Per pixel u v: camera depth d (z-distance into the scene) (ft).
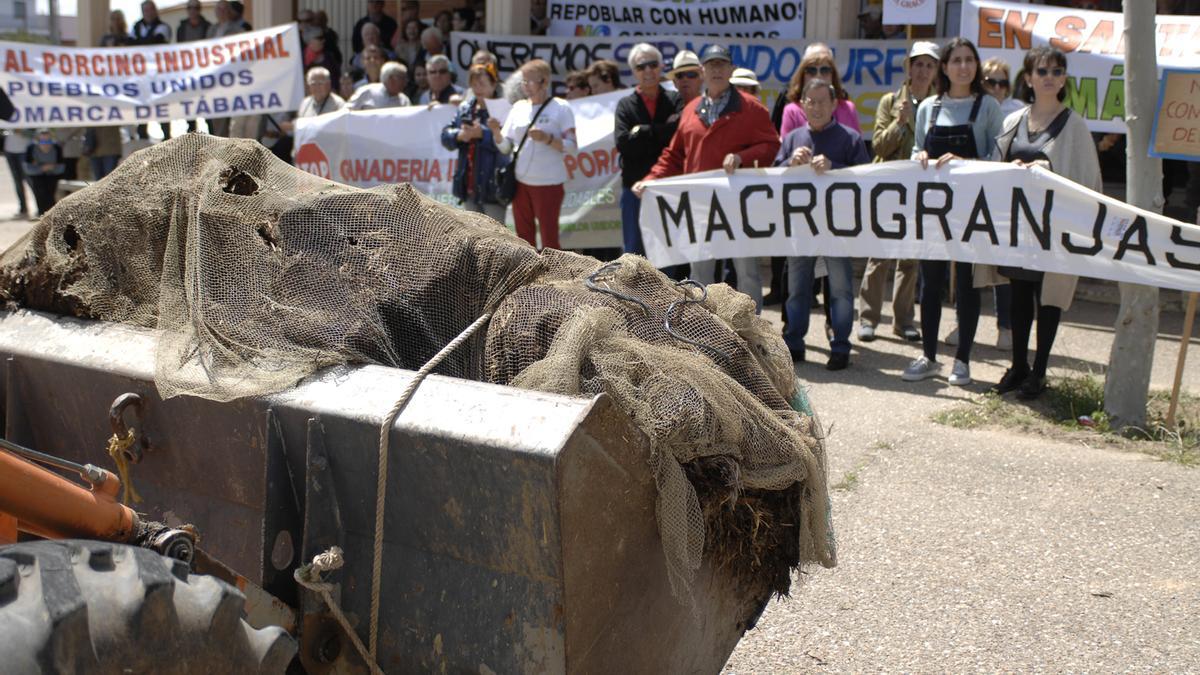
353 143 35.01
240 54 38.96
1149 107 19.65
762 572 9.47
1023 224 21.18
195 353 8.90
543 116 28.78
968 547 15.26
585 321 8.42
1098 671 12.05
